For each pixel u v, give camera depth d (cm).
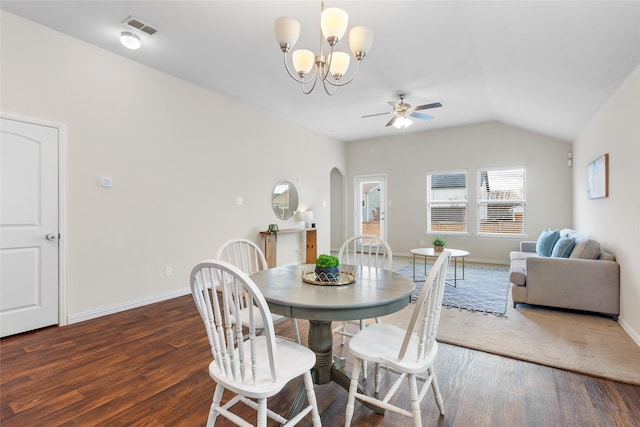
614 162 312
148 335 273
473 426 159
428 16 259
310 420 165
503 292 404
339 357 232
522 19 236
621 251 297
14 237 270
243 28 283
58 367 217
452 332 278
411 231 712
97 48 319
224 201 453
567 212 564
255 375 124
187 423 161
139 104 353
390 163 733
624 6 190
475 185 643
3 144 263
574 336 268
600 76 286
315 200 660
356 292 161
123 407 174
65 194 297
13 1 248
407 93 442
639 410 171
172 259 387
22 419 163
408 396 187
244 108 485
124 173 341
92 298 316
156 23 276
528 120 523
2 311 264
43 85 283
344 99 468
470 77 386
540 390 191
